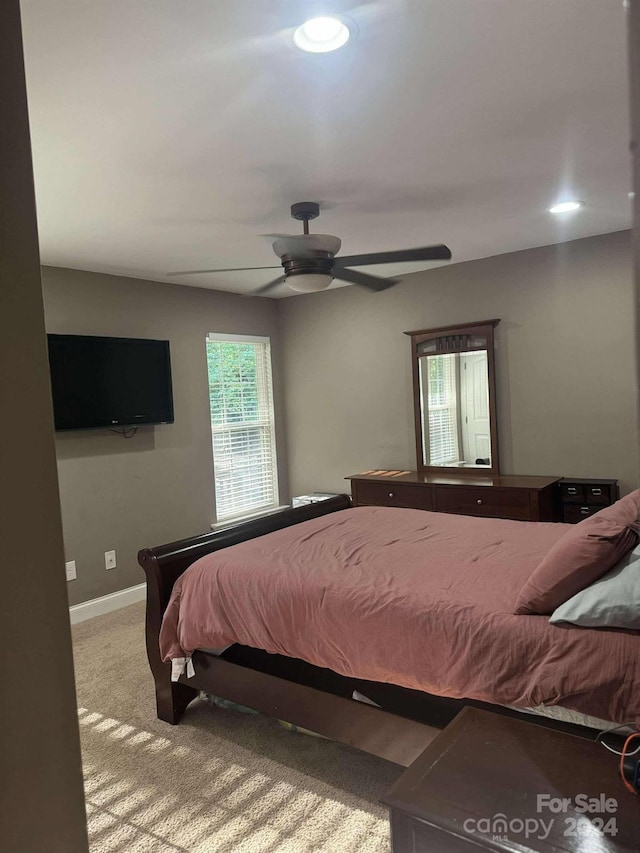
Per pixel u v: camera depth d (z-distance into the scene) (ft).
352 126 6.92
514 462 14.33
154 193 8.80
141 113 6.35
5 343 2.40
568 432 13.51
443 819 3.73
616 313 12.69
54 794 2.53
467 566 7.63
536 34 5.26
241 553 8.76
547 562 6.17
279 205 9.68
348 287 16.96
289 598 7.47
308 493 18.52
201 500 16.14
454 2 4.72
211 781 7.43
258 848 6.27
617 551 6.01
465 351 14.78
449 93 6.26
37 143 6.94
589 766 4.19
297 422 18.57
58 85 5.70
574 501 12.94
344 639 6.97
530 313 13.82
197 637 8.24
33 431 2.49
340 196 9.39
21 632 2.43
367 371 16.81
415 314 15.74
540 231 12.17
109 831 6.61
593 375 13.08
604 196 9.94
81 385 12.93
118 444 14.02
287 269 9.30
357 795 7.06
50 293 12.78
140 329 14.60
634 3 1.66
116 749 8.19
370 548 8.73
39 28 4.79
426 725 6.52
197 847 6.32
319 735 7.57
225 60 5.43
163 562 8.81
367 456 17.06
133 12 4.66
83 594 13.29
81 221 9.92
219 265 13.61
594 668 5.30
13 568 2.42
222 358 16.97
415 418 15.79
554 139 7.55
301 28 5.00
